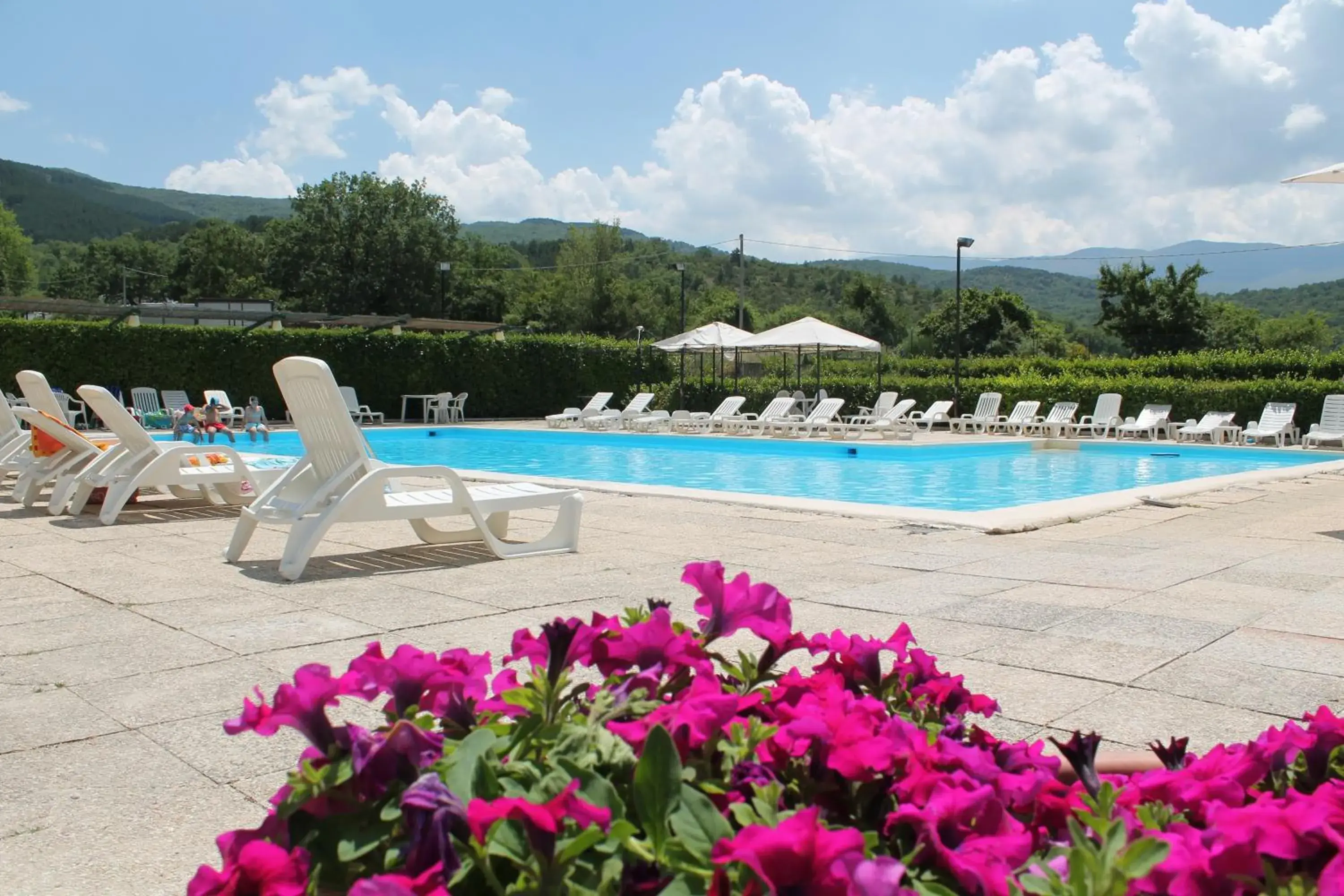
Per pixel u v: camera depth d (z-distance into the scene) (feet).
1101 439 62.85
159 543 20.74
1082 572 17.11
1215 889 3.34
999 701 10.09
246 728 3.89
